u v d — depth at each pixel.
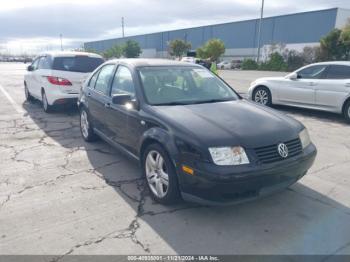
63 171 4.41
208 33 70.81
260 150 3.02
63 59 8.12
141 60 4.71
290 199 3.64
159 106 3.76
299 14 52.59
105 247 2.75
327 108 8.03
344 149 5.56
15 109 9.10
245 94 12.36
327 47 35.19
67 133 6.46
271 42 53.19
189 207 3.44
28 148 5.43
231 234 2.97
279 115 3.77
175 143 3.14
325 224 3.14
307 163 3.38
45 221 3.13
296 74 8.69
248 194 3.02
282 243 2.85
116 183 4.04
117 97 3.85
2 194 3.69
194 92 4.29
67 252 2.68
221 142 2.96
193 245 2.80
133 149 4.02
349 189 3.91
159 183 3.49
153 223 3.13
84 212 3.32
